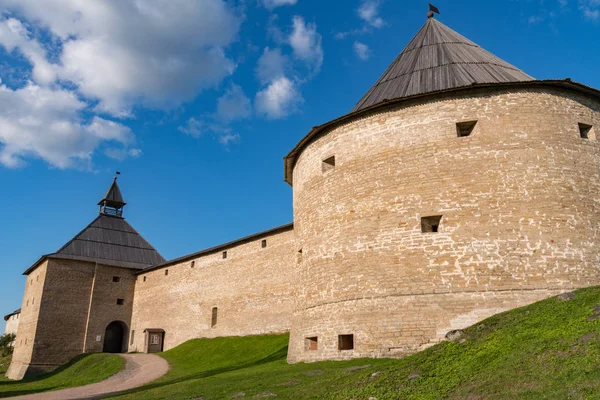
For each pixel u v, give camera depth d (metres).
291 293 25.58
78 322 36.25
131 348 37.56
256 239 28.70
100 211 44.12
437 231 14.26
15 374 34.91
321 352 15.14
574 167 14.62
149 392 15.05
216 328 29.84
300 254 18.17
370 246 14.91
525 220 13.77
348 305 14.80
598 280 13.62
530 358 8.65
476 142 14.64
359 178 15.83
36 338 34.22
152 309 36.44
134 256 41.12
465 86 14.94
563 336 9.03
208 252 32.16
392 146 15.48
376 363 12.70
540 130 14.73
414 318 13.56
